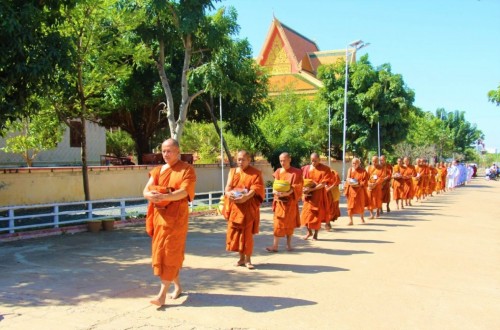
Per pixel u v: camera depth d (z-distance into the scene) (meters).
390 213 16.91
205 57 17.64
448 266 8.26
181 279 7.27
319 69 33.72
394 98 32.09
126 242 10.79
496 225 13.64
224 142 23.77
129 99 19.83
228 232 8.02
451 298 6.39
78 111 16.28
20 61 9.82
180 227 5.87
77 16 13.38
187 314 5.64
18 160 22.02
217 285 6.93
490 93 16.22
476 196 25.52
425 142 55.00
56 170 18.00
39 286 6.86
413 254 9.29
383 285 7.00
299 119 32.53
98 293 6.50
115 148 36.19
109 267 8.12
